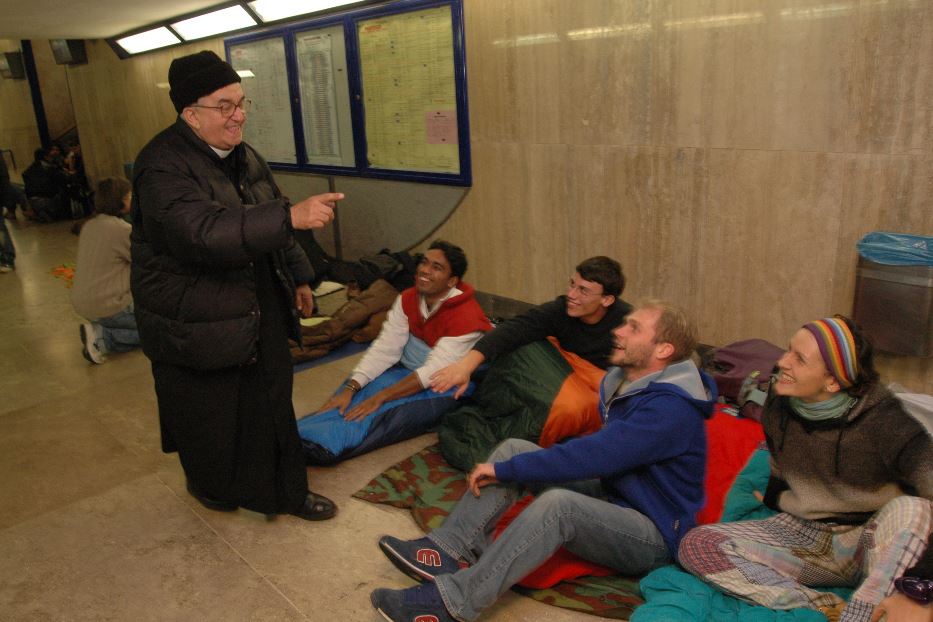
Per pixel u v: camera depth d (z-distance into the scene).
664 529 2.07
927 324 2.79
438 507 2.69
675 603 1.91
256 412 2.52
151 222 2.20
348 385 3.32
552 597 2.17
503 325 3.12
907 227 2.88
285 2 5.32
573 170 4.03
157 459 3.23
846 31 2.88
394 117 4.95
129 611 2.25
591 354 3.08
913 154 2.81
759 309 3.44
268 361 2.49
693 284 3.66
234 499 2.66
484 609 1.99
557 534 1.92
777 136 3.18
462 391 3.11
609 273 2.87
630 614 2.08
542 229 4.30
